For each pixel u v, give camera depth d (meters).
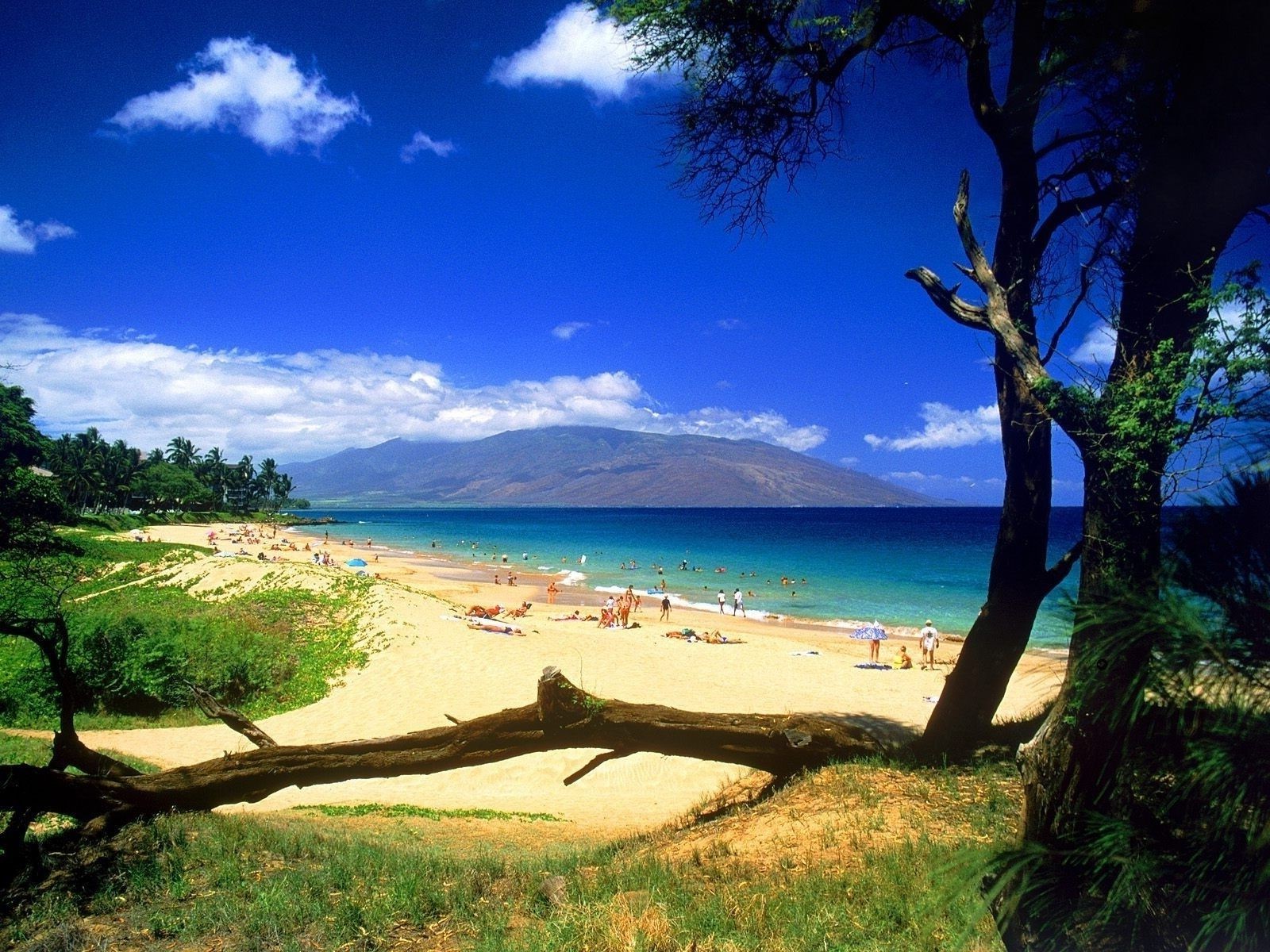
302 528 167.38
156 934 6.04
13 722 19.48
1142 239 4.49
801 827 7.51
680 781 15.03
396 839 9.73
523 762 16.17
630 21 8.05
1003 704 14.49
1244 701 2.06
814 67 8.22
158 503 137.75
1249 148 4.03
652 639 30.97
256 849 7.98
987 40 7.54
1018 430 8.41
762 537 125.31
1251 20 3.87
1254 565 2.13
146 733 18.81
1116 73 5.15
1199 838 2.28
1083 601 2.38
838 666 25.53
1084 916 2.46
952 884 2.94
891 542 109.31
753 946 4.87
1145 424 3.73
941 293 6.97
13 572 10.80
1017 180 7.44
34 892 7.05
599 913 5.54
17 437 66.12
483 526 183.25
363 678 23.64
